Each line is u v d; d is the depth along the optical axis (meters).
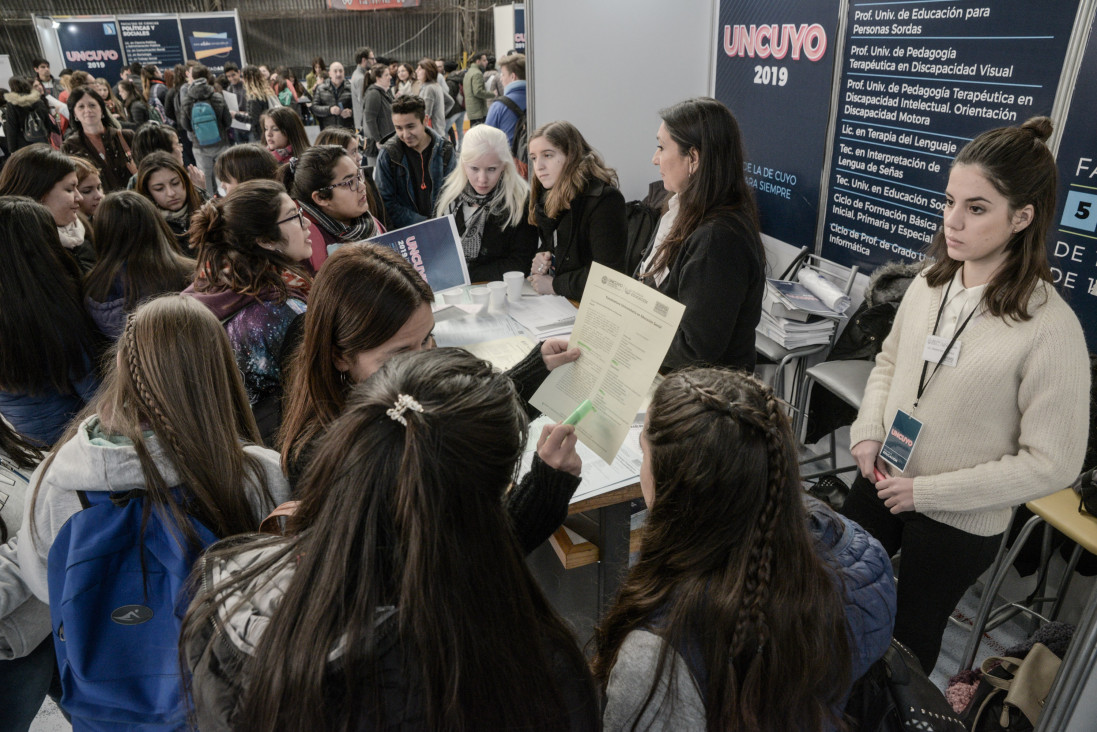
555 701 0.64
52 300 1.81
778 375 2.99
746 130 3.26
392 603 0.61
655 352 1.03
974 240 1.33
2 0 11.34
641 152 3.41
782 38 2.93
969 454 1.43
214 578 0.74
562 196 2.33
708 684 0.74
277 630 0.62
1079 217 1.94
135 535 0.97
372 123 6.16
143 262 1.96
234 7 12.45
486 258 2.68
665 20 3.21
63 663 0.99
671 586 0.79
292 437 1.16
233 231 1.59
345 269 1.13
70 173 2.42
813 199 2.95
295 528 0.72
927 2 2.26
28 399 1.87
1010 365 1.34
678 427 0.77
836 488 2.32
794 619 0.74
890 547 1.70
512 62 5.63
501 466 0.66
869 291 2.51
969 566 1.52
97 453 0.97
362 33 13.21
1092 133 1.86
